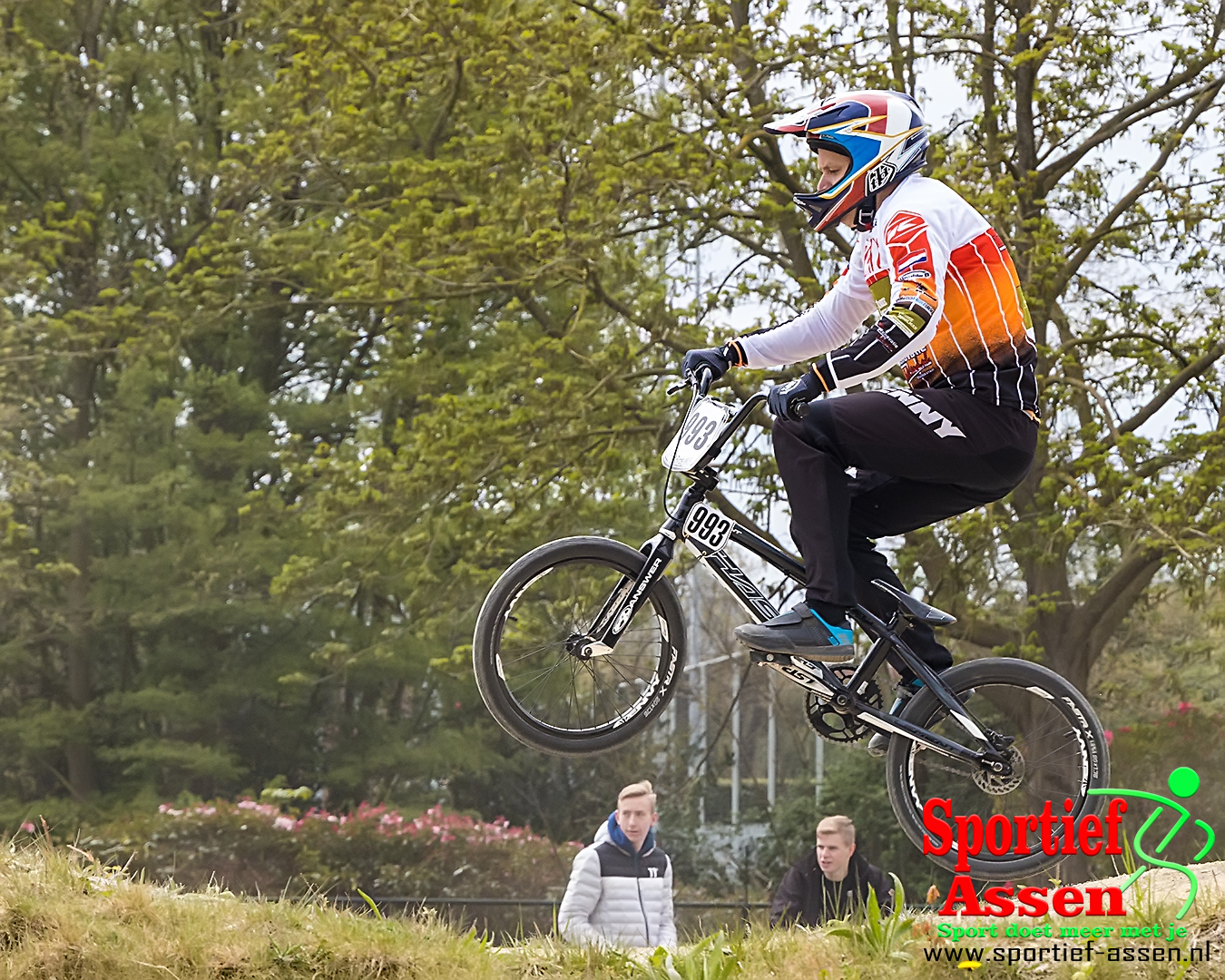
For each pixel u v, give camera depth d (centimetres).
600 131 2152
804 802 3030
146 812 3322
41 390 3831
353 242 2370
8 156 3644
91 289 3769
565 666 888
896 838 2855
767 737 3794
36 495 3606
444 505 2400
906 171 782
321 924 834
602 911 1052
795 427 786
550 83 2125
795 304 2267
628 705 888
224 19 3819
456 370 2684
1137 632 2702
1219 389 2102
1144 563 2067
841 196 787
